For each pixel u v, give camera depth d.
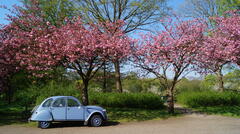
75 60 10.35
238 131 7.80
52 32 11.59
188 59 11.29
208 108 16.31
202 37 11.64
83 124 9.55
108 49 10.02
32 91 12.80
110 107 16.88
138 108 16.33
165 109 15.91
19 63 11.81
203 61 11.28
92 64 11.31
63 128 8.65
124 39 11.03
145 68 12.04
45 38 10.53
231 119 11.02
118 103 16.92
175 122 10.16
